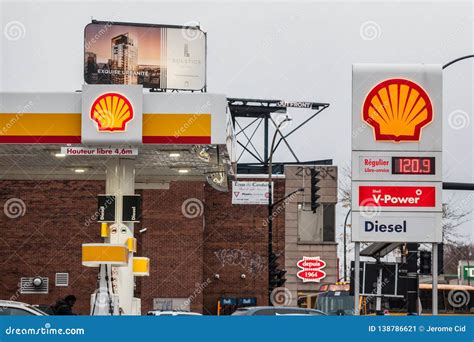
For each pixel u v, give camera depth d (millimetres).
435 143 28609
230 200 64438
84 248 33438
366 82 28562
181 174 46562
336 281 67250
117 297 34438
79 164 43250
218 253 64125
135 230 61938
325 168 68188
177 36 42406
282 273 53188
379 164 28594
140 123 36094
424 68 28578
